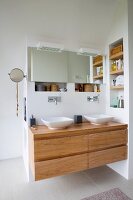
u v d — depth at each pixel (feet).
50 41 8.32
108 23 8.70
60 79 8.39
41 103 7.77
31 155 6.59
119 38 8.16
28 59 7.75
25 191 6.72
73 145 6.57
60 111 8.17
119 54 8.27
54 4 7.36
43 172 6.02
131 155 7.85
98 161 7.10
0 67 8.87
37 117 7.68
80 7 7.75
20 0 6.88
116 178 7.82
